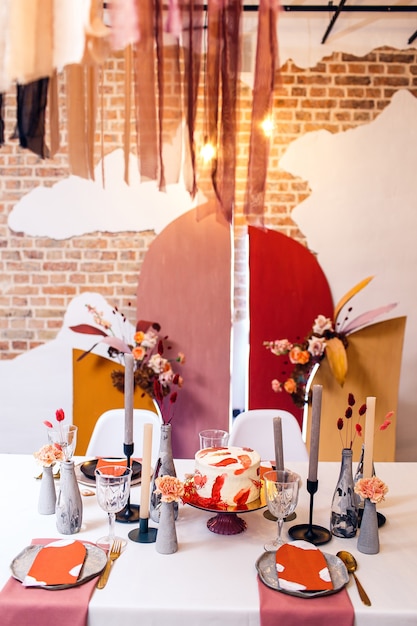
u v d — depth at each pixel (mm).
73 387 3859
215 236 3846
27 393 3963
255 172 2082
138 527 1923
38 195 3871
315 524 1971
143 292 3879
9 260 3910
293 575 1598
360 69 3830
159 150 2041
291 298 3859
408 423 3949
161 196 3848
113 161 3832
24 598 1503
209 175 2145
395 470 2502
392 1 3570
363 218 3879
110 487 1714
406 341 3932
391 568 1702
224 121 2045
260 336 3857
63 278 3916
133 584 1590
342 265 3895
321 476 2412
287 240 3854
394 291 3912
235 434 2877
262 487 2066
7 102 3756
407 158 3857
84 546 1731
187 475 2145
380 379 3775
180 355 3736
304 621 1479
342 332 3771
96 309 3922
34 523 1944
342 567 1667
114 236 3881
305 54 3822
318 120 3846
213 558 1734
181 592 1557
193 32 1957
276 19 1986
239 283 3928
